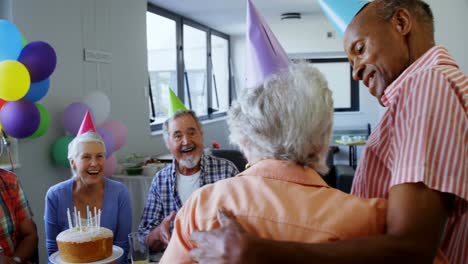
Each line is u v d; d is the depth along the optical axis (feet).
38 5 10.39
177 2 17.19
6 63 7.45
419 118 2.32
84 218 6.48
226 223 2.33
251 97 2.73
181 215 2.74
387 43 2.75
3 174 6.14
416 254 2.12
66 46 11.37
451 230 2.66
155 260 5.28
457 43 10.59
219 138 23.65
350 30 2.92
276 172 2.61
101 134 10.33
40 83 8.55
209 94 23.39
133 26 14.71
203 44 22.93
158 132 16.55
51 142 10.79
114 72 13.58
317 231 2.36
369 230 2.38
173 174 7.00
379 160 2.79
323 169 2.78
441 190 2.17
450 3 10.55
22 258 5.89
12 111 7.91
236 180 2.68
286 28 24.16
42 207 10.46
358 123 25.13
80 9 11.93
